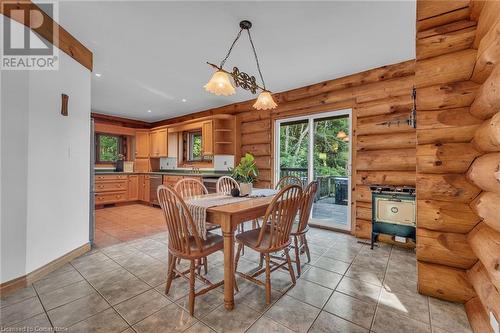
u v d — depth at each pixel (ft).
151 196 18.88
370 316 5.24
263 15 6.68
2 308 5.40
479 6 4.79
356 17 6.79
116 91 13.53
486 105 4.44
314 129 12.96
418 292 6.15
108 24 7.18
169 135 20.01
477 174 4.57
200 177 15.81
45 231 7.06
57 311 5.31
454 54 5.46
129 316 5.18
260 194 8.23
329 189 15.05
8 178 6.12
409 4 6.22
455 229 5.64
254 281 5.99
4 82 6.04
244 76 7.30
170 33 7.64
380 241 10.21
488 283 4.53
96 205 17.84
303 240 8.09
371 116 10.50
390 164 9.95
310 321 5.08
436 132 5.71
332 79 11.55
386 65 10.00
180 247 5.61
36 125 6.77
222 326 4.90
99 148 19.95
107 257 8.43
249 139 15.40
